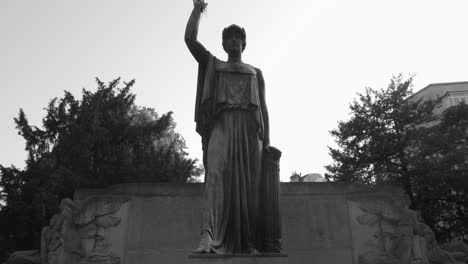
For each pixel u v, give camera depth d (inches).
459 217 986.1
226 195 253.3
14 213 938.7
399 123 1081.4
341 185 705.0
